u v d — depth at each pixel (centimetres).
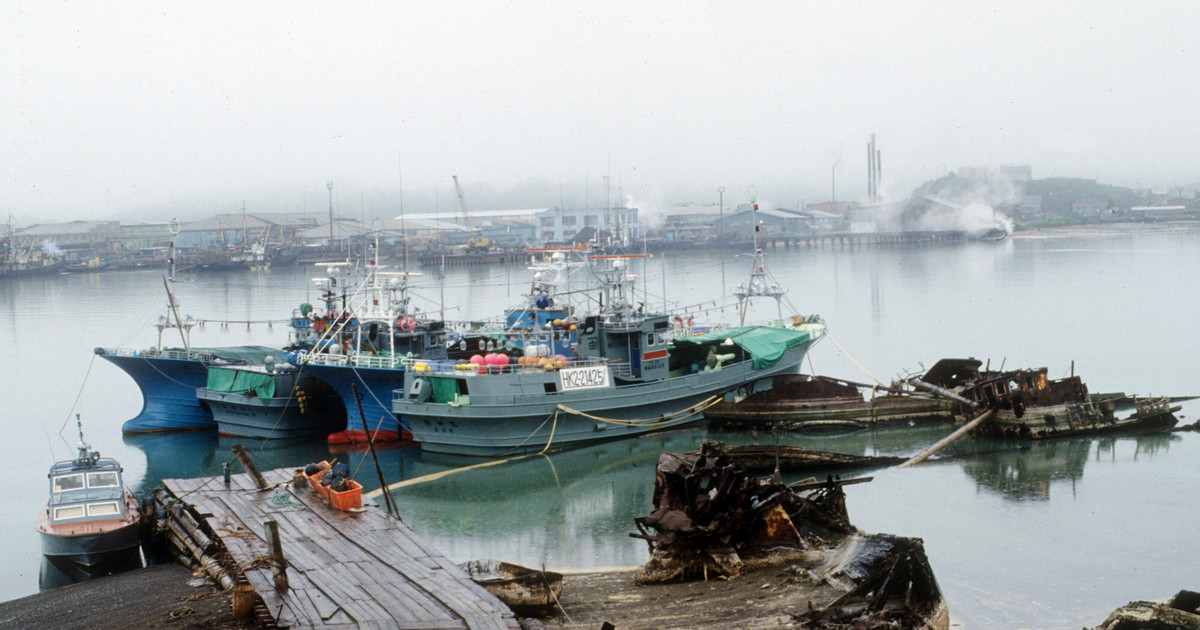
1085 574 3788
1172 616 2984
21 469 5947
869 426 6325
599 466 5588
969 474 5194
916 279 16650
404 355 6681
